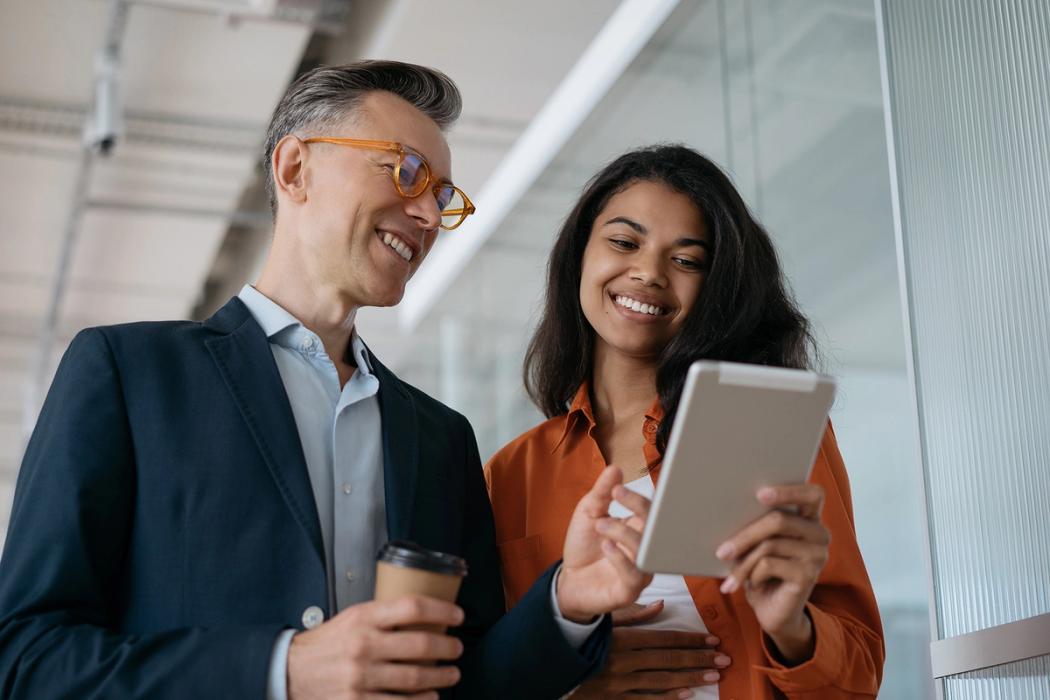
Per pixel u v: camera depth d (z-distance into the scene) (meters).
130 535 1.86
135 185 8.13
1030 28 2.32
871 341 3.38
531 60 6.23
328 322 2.14
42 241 8.80
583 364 2.49
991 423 2.37
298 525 1.86
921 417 2.56
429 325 7.68
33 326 10.46
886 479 3.26
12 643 1.71
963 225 2.47
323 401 2.05
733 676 2.09
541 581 1.94
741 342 2.30
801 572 1.72
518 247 6.26
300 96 2.22
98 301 9.95
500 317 6.45
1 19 6.22
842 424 3.48
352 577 1.92
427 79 2.26
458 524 2.11
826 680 1.93
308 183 2.16
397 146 2.14
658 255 2.33
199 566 1.82
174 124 7.21
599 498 1.81
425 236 2.19
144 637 1.71
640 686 2.07
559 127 5.86
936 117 2.57
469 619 2.08
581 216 2.49
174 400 1.92
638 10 5.14
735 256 2.33
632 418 2.38
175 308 10.12
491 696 1.93
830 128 3.67
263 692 1.64
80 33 6.36
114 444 1.87
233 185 8.20
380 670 1.61
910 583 3.13
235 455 1.88
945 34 2.55
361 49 6.47
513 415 6.14
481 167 7.46
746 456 1.66
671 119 4.79
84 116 7.14
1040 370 2.25
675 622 2.16
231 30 6.29
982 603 2.37
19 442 13.85
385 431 2.06
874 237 3.40
